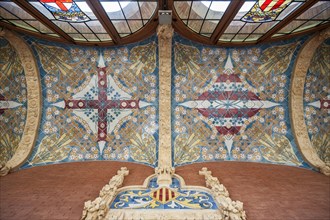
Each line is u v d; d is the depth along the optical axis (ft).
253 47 14.92
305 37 13.64
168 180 11.53
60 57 14.85
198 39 13.78
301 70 14.46
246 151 15.64
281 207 8.84
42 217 8.13
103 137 15.85
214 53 15.24
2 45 13.42
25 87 14.61
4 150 13.78
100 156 15.74
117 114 15.92
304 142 14.37
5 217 8.11
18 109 14.58
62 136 15.51
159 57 14.44
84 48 14.92
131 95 15.92
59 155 15.20
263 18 11.32
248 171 13.23
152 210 8.73
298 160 14.30
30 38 13.47
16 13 10.89
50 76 15.06
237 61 15.46
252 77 15.64
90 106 15.85
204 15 11.30
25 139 14.40
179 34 13.51
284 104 15.40
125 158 15.58
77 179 11.93
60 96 15.47
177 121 15.69
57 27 11.81
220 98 15.93
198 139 15.78
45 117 15.21
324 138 14.66
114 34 12.51
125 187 10.60
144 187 10.77
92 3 9.18
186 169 13.83
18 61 14.02
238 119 15.87
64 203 9.16
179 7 10.62
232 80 15.83
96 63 15.40
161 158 14.17
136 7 10.56
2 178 11.99
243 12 10.88
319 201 9.32
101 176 12.44
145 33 13.04
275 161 14.85
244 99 15.85
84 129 15.80
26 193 10.10
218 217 8.16
